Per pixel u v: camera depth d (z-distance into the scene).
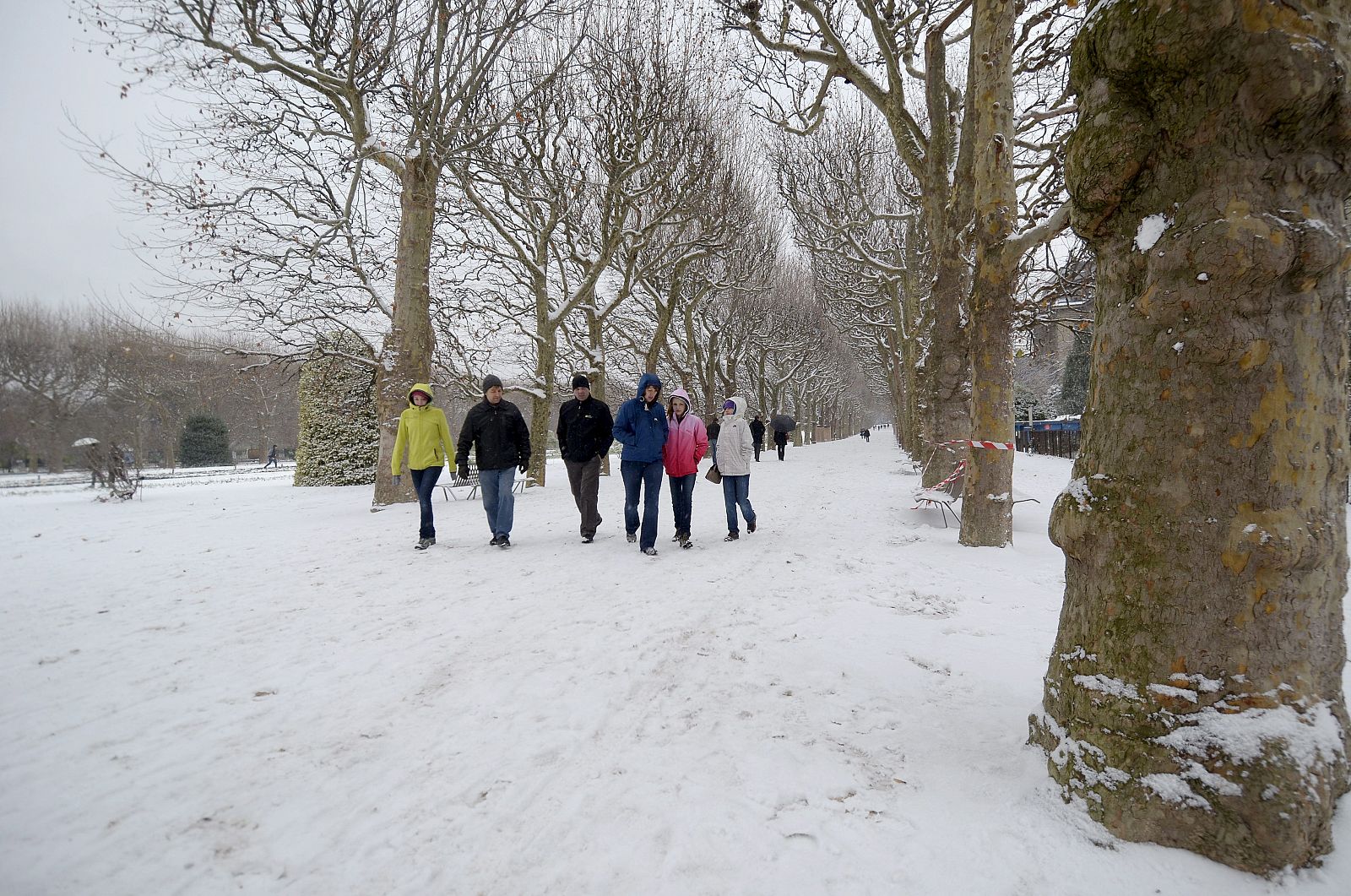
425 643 3.80
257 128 11.27
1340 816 1.72
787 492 12.29
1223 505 1.76
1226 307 1.74
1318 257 1.68
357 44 10.20
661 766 2.35
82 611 4.54
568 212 15.90
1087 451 2.11
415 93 10.69
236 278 11.36
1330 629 1.79
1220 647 1.75
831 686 3.04
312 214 11.98
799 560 5.99
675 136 14.22
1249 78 1.68
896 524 8.05
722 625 4.06
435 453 6.96
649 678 3.21
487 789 2.23
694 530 8.05
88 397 36.06
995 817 1.95
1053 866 1.73
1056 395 48.78
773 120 11.67
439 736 2.64
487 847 1.91
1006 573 5.32
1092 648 1.99
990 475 6.29
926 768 2.26
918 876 1.71
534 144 14.73
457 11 10.52
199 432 40.50
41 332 36.31
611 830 1.97
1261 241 1.68
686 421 6.72
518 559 6.30
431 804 2.15
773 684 3.10
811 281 34.72
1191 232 1.78
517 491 13.30
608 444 7.36
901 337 22.78
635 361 26.72
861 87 9.25
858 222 16.70
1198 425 1.79
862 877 1.71
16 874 1.81
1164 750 1.77
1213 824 1.68
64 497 14.29
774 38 10.30
